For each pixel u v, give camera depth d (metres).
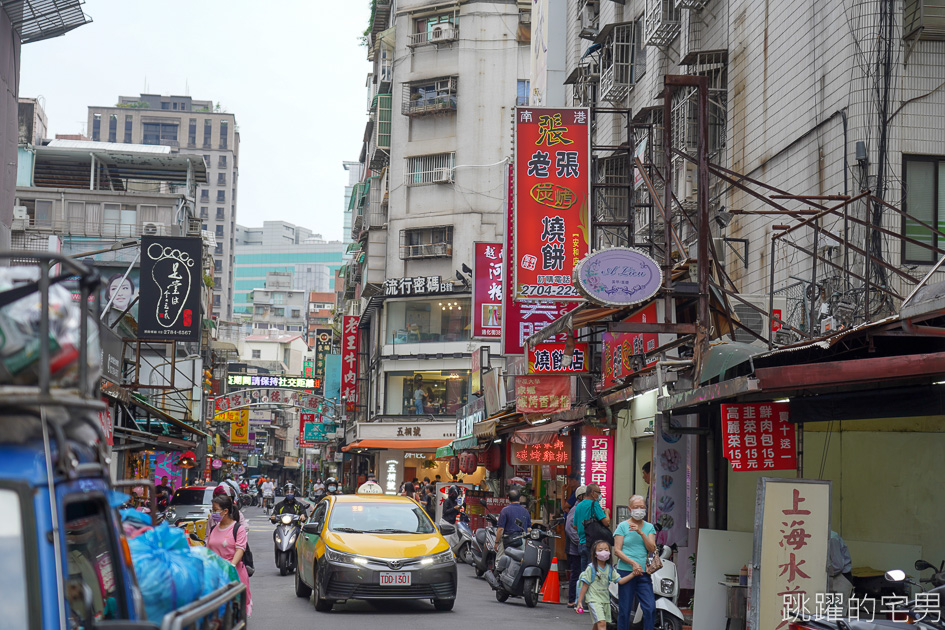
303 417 70.69
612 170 24.83
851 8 14.20
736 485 12.91
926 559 10.67
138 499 15.01
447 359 45.06
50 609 3.13
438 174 46.94
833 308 13.15
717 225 18.78
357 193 59.09
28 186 38.06
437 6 47.78
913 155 13.73
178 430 27.16
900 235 12.79
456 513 23.56
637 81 24.75
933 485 10.79
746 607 10.16
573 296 15.91
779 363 11.03
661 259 21.48
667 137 13.09
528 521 15.09
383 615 12.48
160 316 21.19
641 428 16.28
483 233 46.00
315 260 181.25
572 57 31.31
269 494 49.91
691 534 12.95
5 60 17.62
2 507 3.18
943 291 7.01
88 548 3.98
